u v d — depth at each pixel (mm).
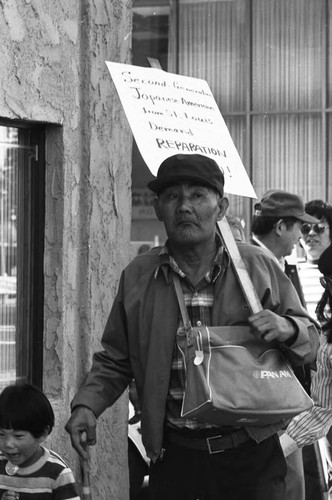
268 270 7742
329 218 12680
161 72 8727
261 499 7656
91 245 9961
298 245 16703
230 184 8602
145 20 24422
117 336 7910
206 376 7230
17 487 7434
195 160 7484
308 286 14266
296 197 12062
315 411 8477
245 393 7230
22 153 9656
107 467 10188
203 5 24156
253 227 12195
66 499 7422
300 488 10430
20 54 9180
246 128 24109
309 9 23781
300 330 7445
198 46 24234
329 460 11062
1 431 7355
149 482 7910
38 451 7496
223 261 7637
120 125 10383
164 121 8516
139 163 24719
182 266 7660
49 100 9500
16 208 9625
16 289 9664
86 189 9922
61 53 9633
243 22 24047
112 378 7895
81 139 9922
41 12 9383
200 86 8922
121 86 8461
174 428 7641
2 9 8984
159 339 7586
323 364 8445
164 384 7566
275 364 7453
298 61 23875
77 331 9914
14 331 9641
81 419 7738
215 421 7312
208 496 7676
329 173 23812
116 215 10336
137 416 11055
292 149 23938
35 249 9727
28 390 7402
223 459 7605
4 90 9023
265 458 7676
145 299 7699
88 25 9914
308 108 23875
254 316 7344
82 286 9938
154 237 24719
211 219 7527
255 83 24047
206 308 7617
